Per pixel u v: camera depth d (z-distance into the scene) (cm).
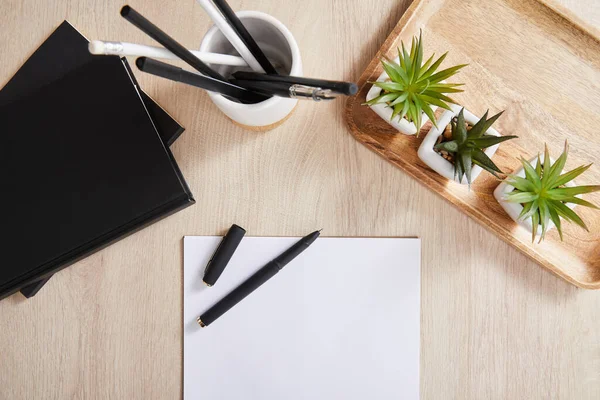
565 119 63
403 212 66
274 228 66
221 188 66
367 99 60
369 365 66
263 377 66
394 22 65
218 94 52
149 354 66
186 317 66
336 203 66
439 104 55
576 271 64
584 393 66
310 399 66
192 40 65
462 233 66
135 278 66
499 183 63
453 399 66
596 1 64
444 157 60
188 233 66
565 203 60
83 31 65
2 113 63
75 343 66
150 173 61
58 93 62
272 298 66
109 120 62
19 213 62
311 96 47
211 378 66
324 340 66
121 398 66
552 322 66
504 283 66
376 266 66
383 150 63
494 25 63
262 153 65
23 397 66
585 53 62
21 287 62
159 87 65
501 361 66
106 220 61
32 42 65
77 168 62
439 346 66
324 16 65
